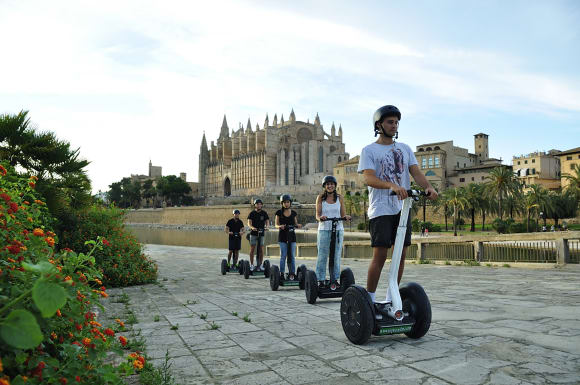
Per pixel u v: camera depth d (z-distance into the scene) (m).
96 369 2.14
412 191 3.82
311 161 130.00
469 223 70.38
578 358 3.39
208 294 8.77
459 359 3.51
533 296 6.76
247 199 127.69
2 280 1.94
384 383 3.04
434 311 5.75
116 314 6.43
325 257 7.09
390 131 4.28
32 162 10.27
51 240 2.68
